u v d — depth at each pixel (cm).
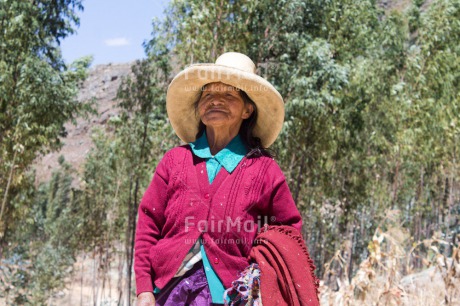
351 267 1962
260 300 237
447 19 2064
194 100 275
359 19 1791
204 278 244
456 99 2147
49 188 6222
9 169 1448
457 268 510
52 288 2505
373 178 2209
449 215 2166
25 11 1309
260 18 1353
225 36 1232
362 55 1991
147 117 1767
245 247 244
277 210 251
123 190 2541
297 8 1348
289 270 233
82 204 2789
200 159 257
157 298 249
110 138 2656
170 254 244
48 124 1389
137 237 258
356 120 1852
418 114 2055
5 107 1345
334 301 537
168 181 258
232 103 258
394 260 505
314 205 2167
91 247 2872
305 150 1623
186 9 1258
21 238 2116
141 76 1739
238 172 250
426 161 2294
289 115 1350
